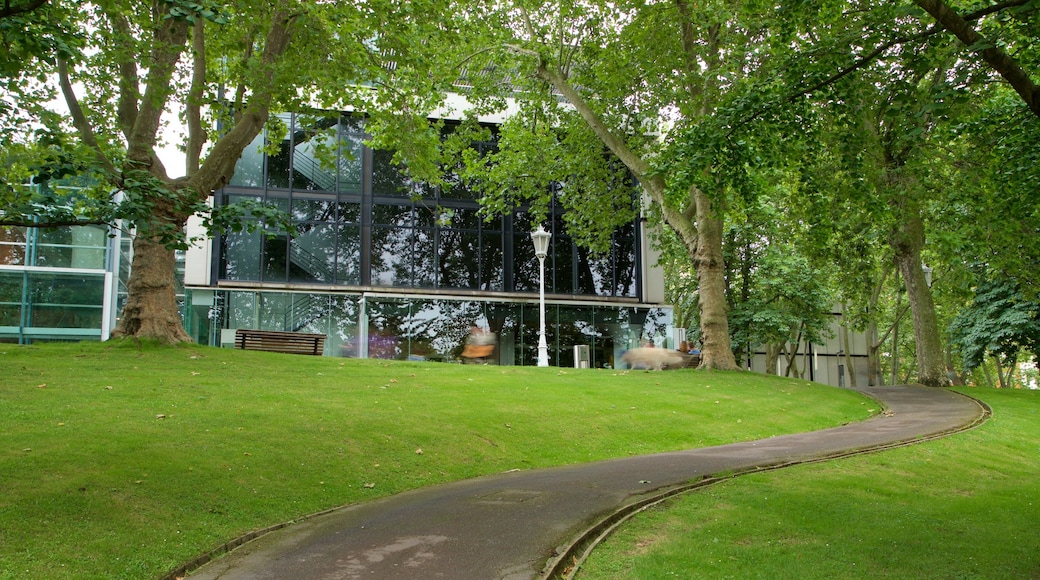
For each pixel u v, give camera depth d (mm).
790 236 28234
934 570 6402
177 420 11062
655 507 8328
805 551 6750
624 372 22219
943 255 21500
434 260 32656
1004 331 27922
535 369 21359
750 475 10125
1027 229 15000
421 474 10617
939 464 11578
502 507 8445
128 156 16844
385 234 32312
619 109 26047
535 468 11664
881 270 37719
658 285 35656
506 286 33281
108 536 6758
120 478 8227
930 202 21969
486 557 6488
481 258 33250
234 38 19266
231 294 30594
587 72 25281
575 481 10070
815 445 13039
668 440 14305
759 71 17609
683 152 11039
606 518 7773
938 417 17219
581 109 25094
